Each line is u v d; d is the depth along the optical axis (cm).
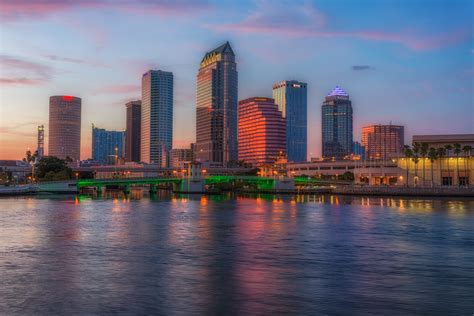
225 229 9088
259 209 14925
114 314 3606
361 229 9138
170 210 14375
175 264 5488
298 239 7688
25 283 4512
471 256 6106
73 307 3769
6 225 9669
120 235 8125
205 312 3662
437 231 8800
